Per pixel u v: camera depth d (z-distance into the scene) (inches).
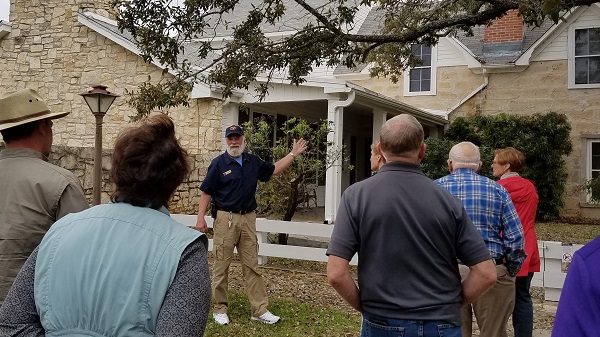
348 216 97.3
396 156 98.8
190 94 486.9
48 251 61.9
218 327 193.3
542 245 246.4
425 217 92.5
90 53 530.0
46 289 59.9
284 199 349.7
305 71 296.4
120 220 62.1
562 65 613.9
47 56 548.1
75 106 534.6
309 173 397.7
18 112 92.0
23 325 60.9
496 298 136.1
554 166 589.0
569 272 48.2
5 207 87.5
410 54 421.1
